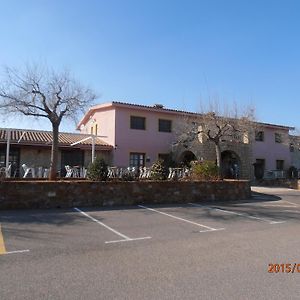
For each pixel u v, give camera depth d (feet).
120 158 83.05
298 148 116.67
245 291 16.40
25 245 25.09
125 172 63.10
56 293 16.01
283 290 16.58
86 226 32.60
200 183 54.60
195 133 82.23
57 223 33.60
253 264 20.83
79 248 24.57
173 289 16.60
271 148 109.19
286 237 29.12
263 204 52.44
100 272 19.11
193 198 53.67
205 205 49.62
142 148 86.07
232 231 31.71
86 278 18.08
